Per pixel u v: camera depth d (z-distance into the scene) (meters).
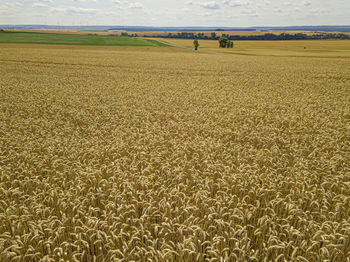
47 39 116.75
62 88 24.06
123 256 4.86
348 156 9.27
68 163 8.43
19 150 9.57
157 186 7.13
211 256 4.88
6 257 4.74
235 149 9.58
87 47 88.75
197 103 18.33
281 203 6.30
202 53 80.75
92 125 12.85
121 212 5.91
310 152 9.84
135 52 75.75
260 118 14.80
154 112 15.56
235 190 6.84
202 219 5.53
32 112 15.63
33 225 5.16
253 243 5.58
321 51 92.06
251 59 59.28
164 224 5.09
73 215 5.93
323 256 4.74
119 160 8.41
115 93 21.89
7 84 25.84
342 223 5.48
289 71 38.62
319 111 16.70
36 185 7.07
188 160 9.07
